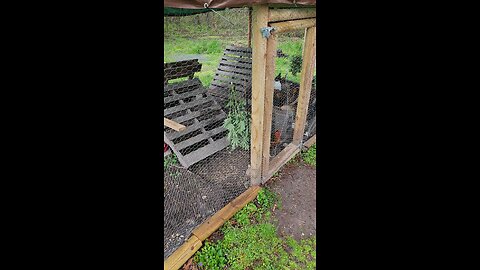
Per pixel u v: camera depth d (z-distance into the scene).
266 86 2.70
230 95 4.80
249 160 3.73
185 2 1.81
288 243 2.66
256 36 2.46
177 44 7.93
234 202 2.99
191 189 3.21
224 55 5.62
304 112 3.71
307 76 3.46
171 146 3.60
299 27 2.84
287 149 3.85
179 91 4.35
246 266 2.42
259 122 2.86
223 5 1.99
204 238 2.59
